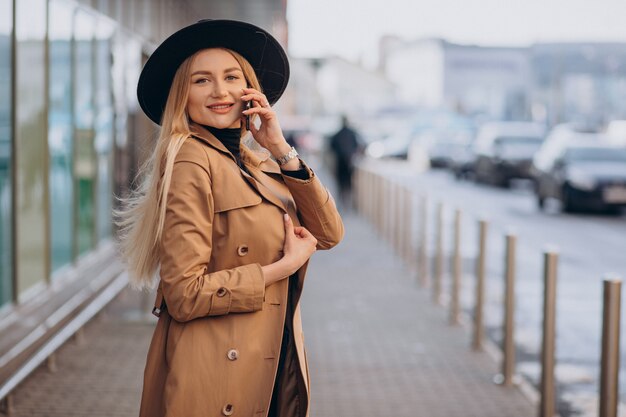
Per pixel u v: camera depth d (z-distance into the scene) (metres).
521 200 27.72
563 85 66.50
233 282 3.18
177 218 3.16
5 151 8.19
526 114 68.25
